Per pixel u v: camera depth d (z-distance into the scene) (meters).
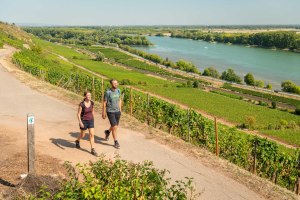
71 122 16.84
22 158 11.62
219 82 130.00
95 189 6.80
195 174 11.57
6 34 124.19
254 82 125.56
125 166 7.97
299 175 13.81
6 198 8.20
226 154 16.83
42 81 30.41
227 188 10.79
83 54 179.75
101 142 13.93
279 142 51.50
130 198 6.97
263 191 10.86
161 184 7.69
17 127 15.51
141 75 123.44
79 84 31.33
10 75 31.95
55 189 8.67
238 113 73.12
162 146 13.95
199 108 74.94
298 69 161.88
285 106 90.88
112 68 133.12
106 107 13.05
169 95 87.75
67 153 12.45
